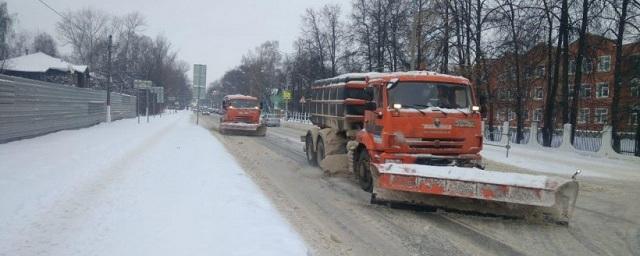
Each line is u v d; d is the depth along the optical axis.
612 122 25.30
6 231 6.34
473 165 9.75
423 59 32.38
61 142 18.22
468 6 31.78
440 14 31.03
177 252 5.55
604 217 8.68
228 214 7.35
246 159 16.12
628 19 24.03
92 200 8.23
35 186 9.20
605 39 26.09
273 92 75.75
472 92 10.13
